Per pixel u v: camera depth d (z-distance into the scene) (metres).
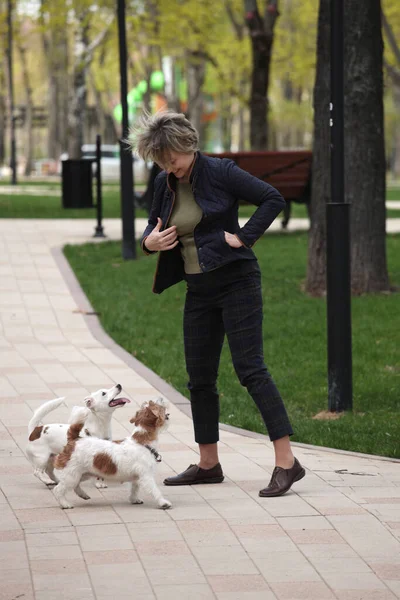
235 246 6.49
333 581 5.12
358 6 15.54
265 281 17.70
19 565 5.30
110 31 39.47
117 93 69.94
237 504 6.53
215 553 5.52
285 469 6.81
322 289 16.64
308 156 23.52
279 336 13.83
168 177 6.59
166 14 36.38
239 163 23.06
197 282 6.72
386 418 9.94
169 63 56.03
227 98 59.22
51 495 6.74
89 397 6.84
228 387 11.09
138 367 11.68
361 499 6.70
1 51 58.12
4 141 84.50
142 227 25.73
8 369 11.36
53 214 29.31
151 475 6.38
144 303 15.91
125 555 5.47
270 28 31.31
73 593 4.91
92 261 19.72
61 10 35.12
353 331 13.98
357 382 11.41
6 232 23.59
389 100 66.19
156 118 6.42
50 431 6.86
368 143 16.12
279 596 4.91
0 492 6.81
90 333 13.86
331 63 9.73
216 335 6.96
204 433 7.06
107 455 6.33
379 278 16.48
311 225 16.83
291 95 66.12
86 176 23.22
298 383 11.49
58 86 72.69
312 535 5.85
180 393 10.49
